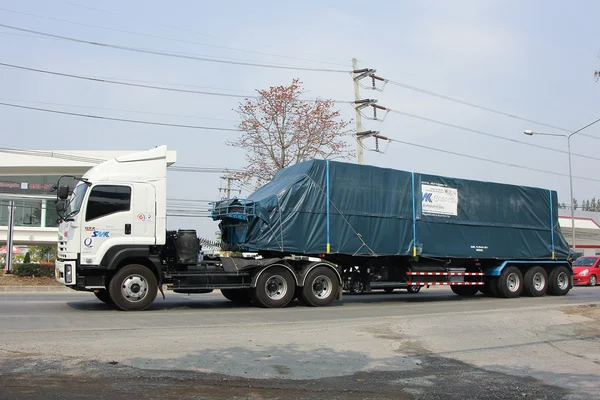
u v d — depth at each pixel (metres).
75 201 13.38
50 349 7.71
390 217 16.83
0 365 6.74
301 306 15.48
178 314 12.72
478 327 10.87
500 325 11.16
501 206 19.59
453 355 8.47
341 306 15.77
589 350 9.26
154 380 6.34
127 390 5.92
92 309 13.52
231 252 15.52
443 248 17.86
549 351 9.02
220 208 15.37
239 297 16.41
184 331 9.68
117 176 13.38
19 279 23.47
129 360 7.21
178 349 8.00
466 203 18.67
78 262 12.90
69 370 6.60
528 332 10.53
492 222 19.22
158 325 10.52
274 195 15.12
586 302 17.92
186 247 14.10
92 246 12.95
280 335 9.55
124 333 9.26
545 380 7.14
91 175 13.27
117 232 13.20
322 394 6.14
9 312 12.39
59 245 13.82
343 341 9.16
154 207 13.64
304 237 15.30
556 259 21.02
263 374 6.86
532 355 8.66
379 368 7.46
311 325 11.00
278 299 14.86
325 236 15.60
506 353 8.73
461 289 21.08
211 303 16.22
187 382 6.33
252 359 7.60
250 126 30.31
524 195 20.31
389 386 6.59
